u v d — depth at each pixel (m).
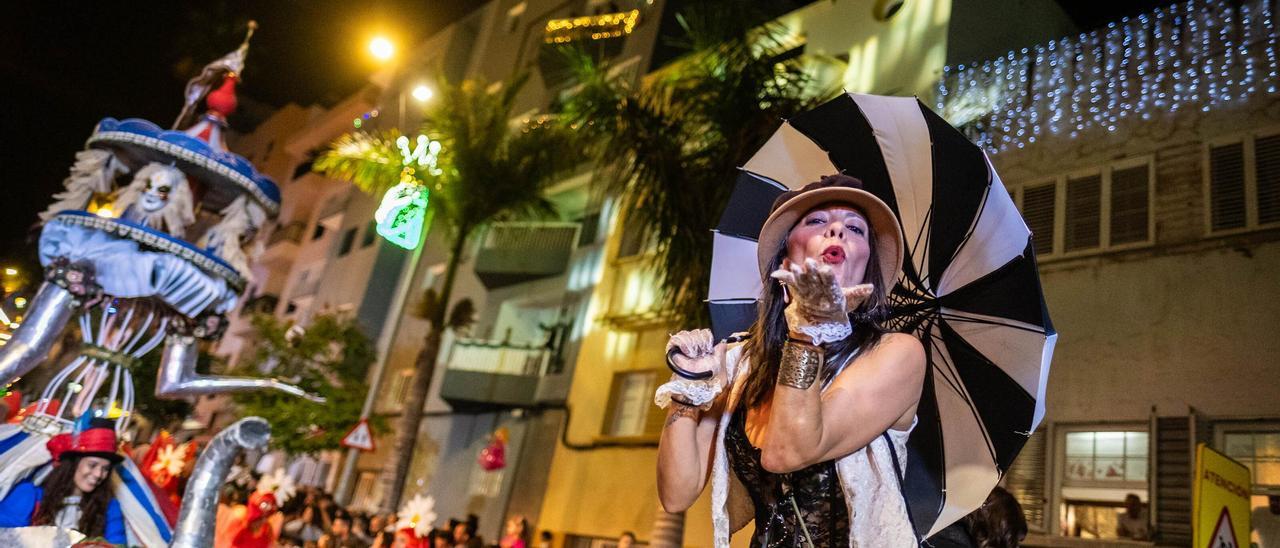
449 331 25.02
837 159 2.33
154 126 5.14
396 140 19.03
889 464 1.83
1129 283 10.82
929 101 13.98
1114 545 9.73
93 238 4.67
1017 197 12.29
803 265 1.81
